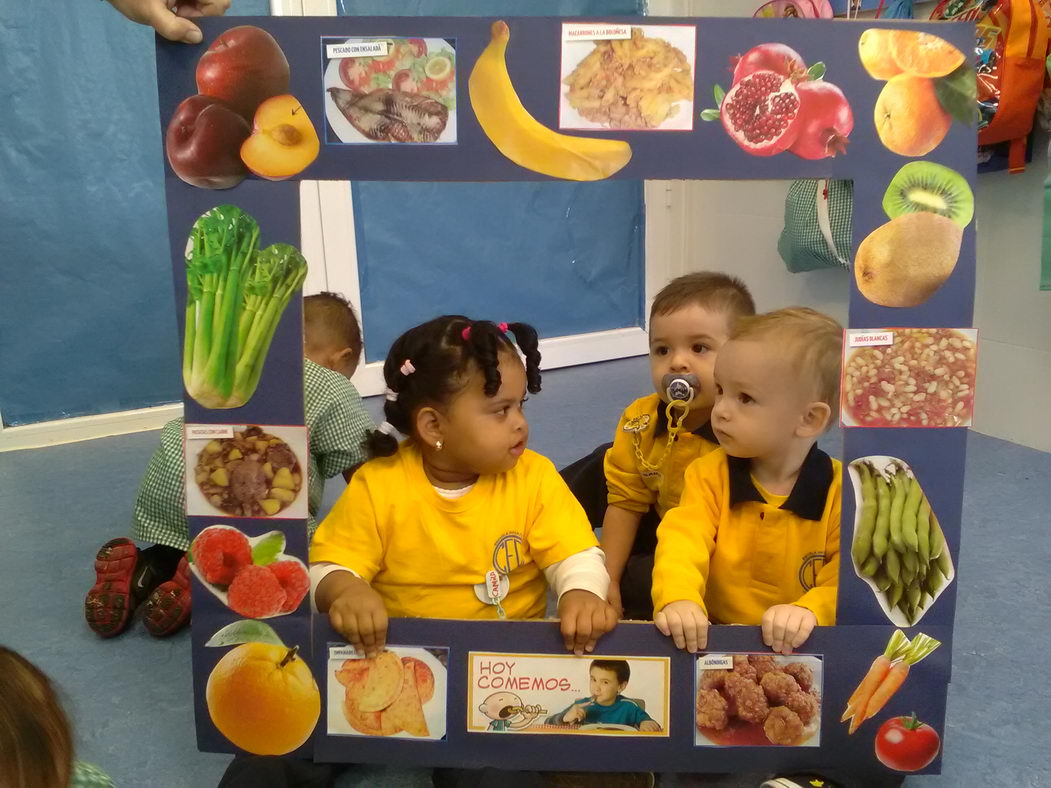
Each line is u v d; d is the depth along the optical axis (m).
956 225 0.82
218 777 0.93
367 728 0.88
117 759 0.95
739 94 0.80
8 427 1.93
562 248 2.32
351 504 0.96
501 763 0.88
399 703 0.88
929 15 1.78
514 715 0.87
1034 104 1.58
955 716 1.01
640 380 2.24
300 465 0.86
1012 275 1.78
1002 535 1.43
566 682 0.87
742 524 0.96
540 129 0.80
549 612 1.22
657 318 1.13
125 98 1.88
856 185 0.81
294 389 0.85
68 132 1.85
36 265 1.89
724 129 0.80
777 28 0.79
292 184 0.82
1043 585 1.28
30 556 1.42
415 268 2.18
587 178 0.81
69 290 1.93
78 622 1.23
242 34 0.79
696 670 0.86
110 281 1.95
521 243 2.27
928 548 0.86
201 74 0.80
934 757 0.88
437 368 0.91
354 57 0.79
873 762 0.88
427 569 0.95
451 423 0.91
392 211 2.12
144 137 1.92
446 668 0.87
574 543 0.95
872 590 0.86
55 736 0.58
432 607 0.96
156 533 1.28
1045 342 1.75
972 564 1.34
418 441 0.96
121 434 2.00
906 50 0.80
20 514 1.58
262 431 0.86
